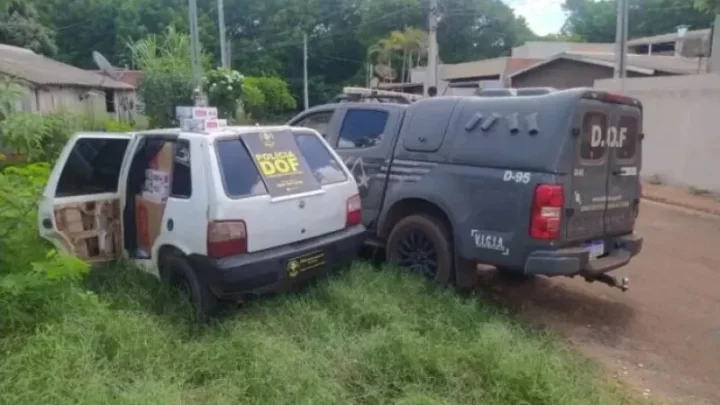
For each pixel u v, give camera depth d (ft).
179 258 15.33
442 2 132.67
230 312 15.20
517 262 15.58
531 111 15.78
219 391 11.48
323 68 188.34
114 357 12.27
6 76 17.44
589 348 15.19
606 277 17.53
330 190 16.72
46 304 13.62
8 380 11.03
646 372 14.02
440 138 17.58
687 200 38.42
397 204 18.57
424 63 147.43
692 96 42.39
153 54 79.97
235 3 181.57
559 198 15.03
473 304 15.79
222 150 14.83
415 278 17.43
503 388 11.78
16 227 15.31
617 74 53.42
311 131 17.63
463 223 16.56
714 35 52.60
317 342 13.48
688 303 18.70
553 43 123.95
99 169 17.74
